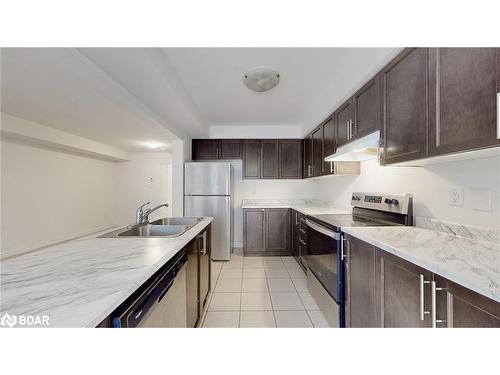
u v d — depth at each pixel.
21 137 3.60
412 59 1.33
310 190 4.52
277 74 2.31
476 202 1.27
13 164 3.81
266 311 2.18
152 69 1.81
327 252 1.97
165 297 1.12
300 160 4.18
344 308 1.74
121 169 6.43
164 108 2.67
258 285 2.78
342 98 2.25
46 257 1.04
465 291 0.80
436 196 1.53
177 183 3.78
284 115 3.66
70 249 1.17
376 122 1.74
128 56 1.63
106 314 0.65
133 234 1.84
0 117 3.17
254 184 4.55
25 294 0.71
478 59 0.94
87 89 2.35
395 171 1.96
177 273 1.29
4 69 1.83
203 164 3.76
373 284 1.34
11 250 3.79
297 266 3.43
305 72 2.29
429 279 0.94
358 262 1.52
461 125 1.02
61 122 3.59
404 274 1.08
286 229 3.95
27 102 2.74
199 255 1.90
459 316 0.82
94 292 0.73
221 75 2.34
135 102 2.35
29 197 4.08
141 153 6.41
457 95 1.04
